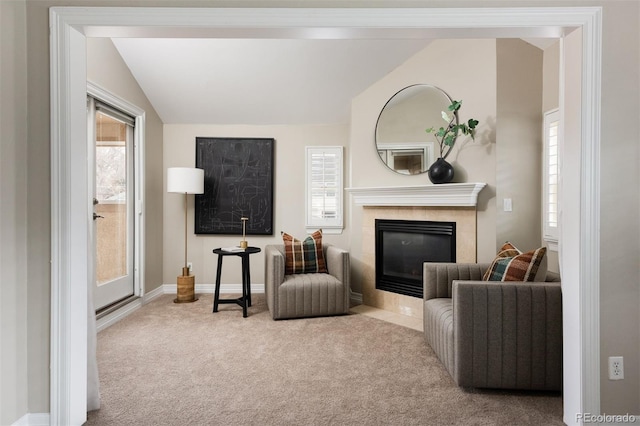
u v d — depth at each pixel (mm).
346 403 2100
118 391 2234
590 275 1837
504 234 3273
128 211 4066
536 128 3361
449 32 1938
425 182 3748
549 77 3309
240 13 1876
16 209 1827
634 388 1858
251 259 4770
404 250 3939
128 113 3934
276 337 3166
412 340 3104
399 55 3799
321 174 4762
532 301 2176
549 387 2172
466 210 3393
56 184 1854
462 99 3467
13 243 1813
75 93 1904
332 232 4758
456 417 1962
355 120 4320
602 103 1855
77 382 1909
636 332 1859
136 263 4121
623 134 1857
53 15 1847
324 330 3357
